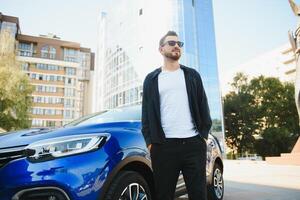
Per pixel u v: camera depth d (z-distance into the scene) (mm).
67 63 76562
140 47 56500
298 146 21328
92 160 2418
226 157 46344
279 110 38750
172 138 2326
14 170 2262
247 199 5344
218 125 55094
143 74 54438
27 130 3229
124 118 3627
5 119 26453
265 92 40188
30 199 2217
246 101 40844
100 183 2396
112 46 69000
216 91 56750
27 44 79625
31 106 29828
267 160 21453
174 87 2479
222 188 4930
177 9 54094
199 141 2361
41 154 2326
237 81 43438
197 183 2279
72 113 74812
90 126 2914
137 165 2908
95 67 89250
